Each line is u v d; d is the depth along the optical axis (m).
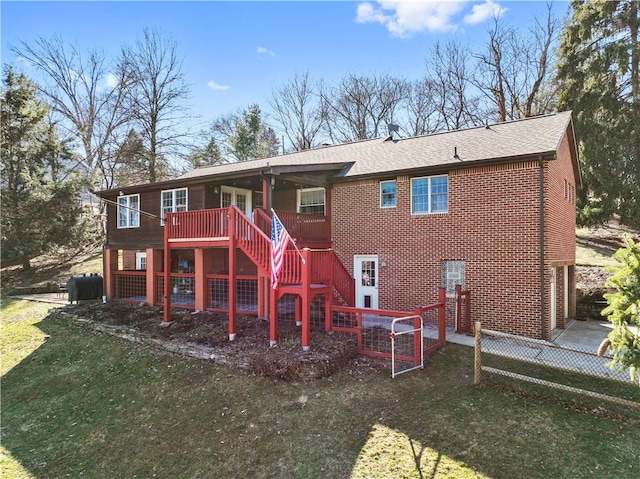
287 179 12.86
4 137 22.89
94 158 33.59
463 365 8.56
